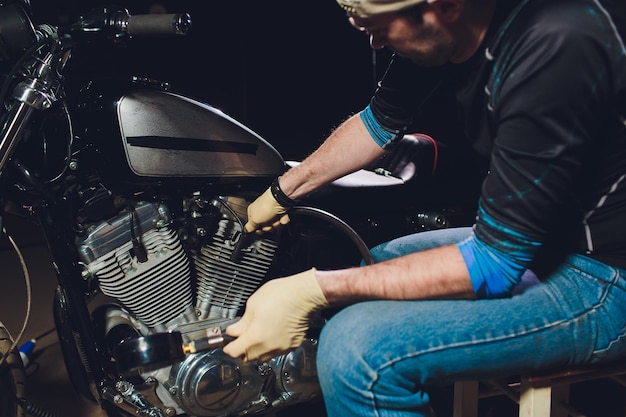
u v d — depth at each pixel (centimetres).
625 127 92
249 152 130
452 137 188
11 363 131
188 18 117
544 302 102
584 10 85
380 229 148
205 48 403
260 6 405
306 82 419
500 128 91
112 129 118
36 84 109
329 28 408
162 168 120
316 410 168
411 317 100
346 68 412
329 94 419
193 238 129
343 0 91
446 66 103
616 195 98
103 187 123
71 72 131
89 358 128
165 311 131
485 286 94
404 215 152
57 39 115
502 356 100
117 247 123
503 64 90
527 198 89
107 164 121
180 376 130
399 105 127
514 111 87
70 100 124
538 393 110
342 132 132
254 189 137
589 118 86
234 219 132
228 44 407
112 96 120
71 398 171
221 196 132
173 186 126
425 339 98
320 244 139
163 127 120
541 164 87
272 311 103
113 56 371
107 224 123
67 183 122
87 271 123
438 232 140
